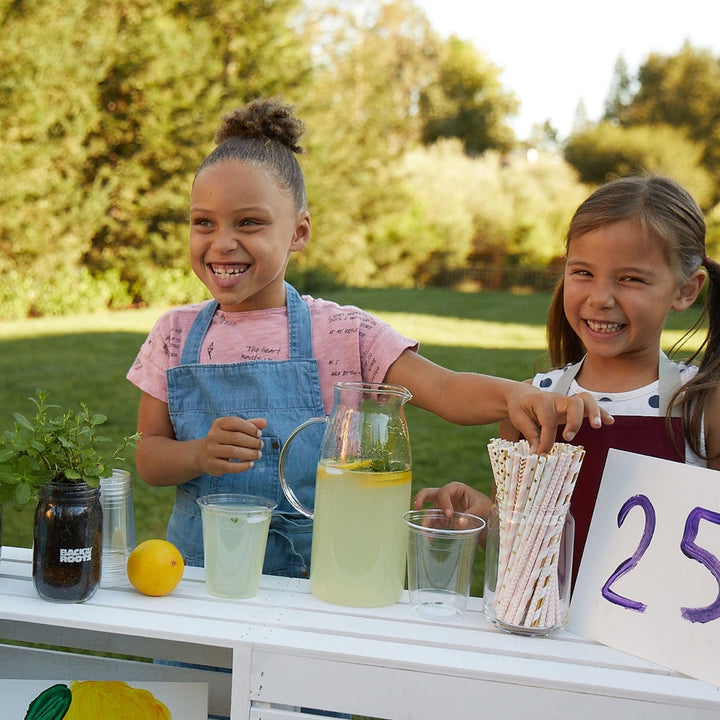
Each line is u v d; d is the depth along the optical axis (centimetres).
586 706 87
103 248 976
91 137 934
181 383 128
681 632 91
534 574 96
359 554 102
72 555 100
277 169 123
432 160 1548
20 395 539
